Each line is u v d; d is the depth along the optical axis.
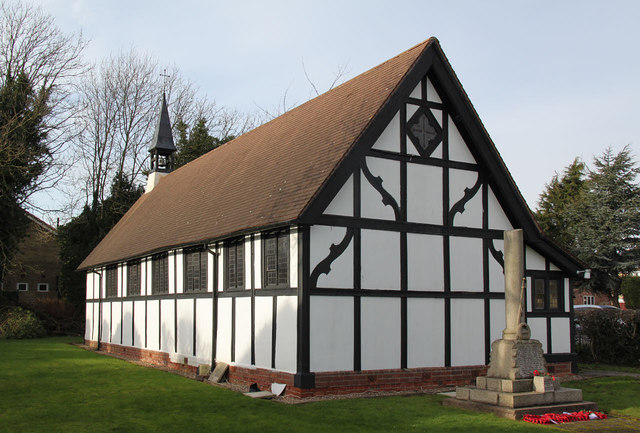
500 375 11.15
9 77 32.16
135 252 20.88
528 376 10.97
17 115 31.47
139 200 31.59
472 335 14.58
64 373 15.80
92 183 39.12
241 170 18.47
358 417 10.00
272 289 13.20
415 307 13.73
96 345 25.88
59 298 37.44
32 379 14.55
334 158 12.95
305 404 11.22
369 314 13.00
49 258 40.16
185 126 44.03
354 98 15.31
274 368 12.92
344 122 14.36
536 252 16.41
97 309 26.28
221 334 15.34
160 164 32.03
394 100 13.58
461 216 14.77
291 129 17.72
